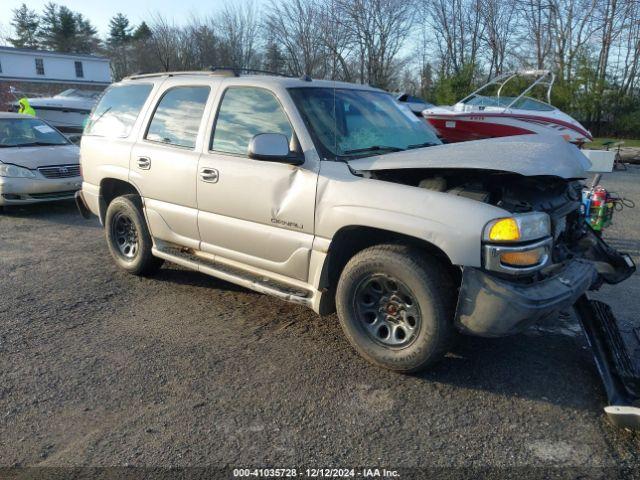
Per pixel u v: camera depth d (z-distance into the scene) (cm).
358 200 359
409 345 353
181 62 3703
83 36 7356
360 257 364
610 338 360
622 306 486
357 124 430
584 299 400
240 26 3691
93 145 567
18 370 376
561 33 2912
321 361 388
